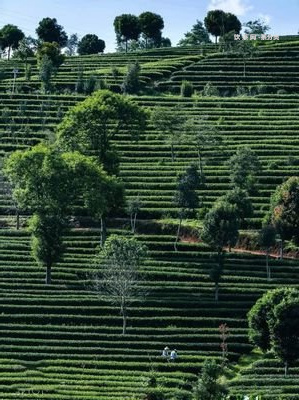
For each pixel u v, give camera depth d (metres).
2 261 157.50
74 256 158.62
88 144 172.88
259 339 126.69
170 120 199.75
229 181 186.75
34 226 150.50
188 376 124.62
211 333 136.50
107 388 119.81
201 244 162.50
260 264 156.62
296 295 125.62
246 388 119.62
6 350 130.88
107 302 143.75
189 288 148.88
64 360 128.75
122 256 140.75
